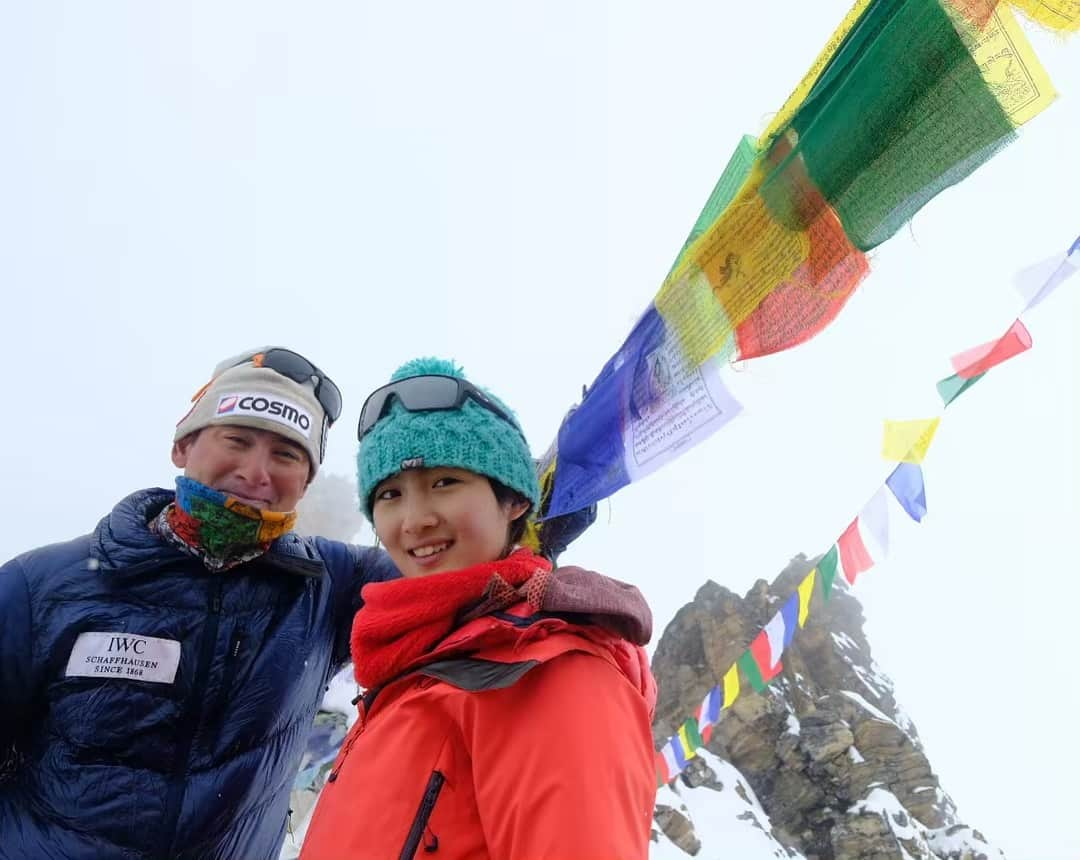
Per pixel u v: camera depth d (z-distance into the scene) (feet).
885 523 11.88
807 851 55.77
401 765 5.10
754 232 5.41
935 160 4.39
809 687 70.49
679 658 77.36
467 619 5.72
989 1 4.12
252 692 7.63
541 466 8.60
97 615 7.29
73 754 6.89
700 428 5.61
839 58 4.77
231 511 7.76
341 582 9.29
